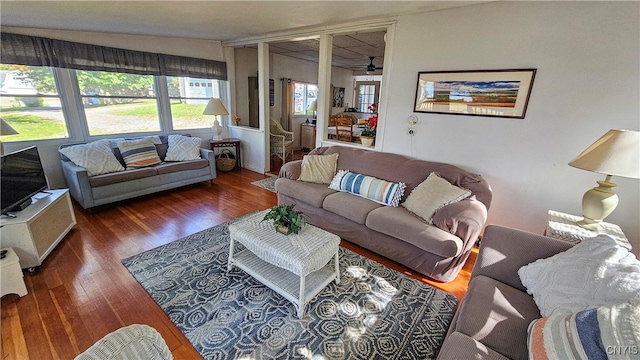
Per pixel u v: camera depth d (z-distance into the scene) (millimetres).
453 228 2102
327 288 2037
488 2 2387
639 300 958
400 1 2410
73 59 3461
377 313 1815
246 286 2027
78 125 3678
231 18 3047
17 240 2000
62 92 3480
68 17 2734
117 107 4023
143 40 4070
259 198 3824
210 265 2260
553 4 2141
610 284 1143
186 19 3055
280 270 2037
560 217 2105
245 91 5617
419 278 2209
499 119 2520
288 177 3248
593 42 2051
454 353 1093
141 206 3418
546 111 2305
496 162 2613
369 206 2553
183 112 4805
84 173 2988
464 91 2643
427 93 2861
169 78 4520
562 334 997
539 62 2266
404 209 2520
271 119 5875
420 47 2826
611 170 1627
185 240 2637
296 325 1692
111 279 2045
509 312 1313
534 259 1537
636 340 842
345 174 3012
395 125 3162
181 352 1496
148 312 1755
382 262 2408
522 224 2600
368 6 2590
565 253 1419
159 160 3871
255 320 1720
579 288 1224
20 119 3238
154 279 2062
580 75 2135
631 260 1219
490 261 1635
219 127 4926
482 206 2234
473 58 2553
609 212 1866
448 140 2834
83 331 1595
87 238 2609
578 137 2225
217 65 4957
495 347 1134
